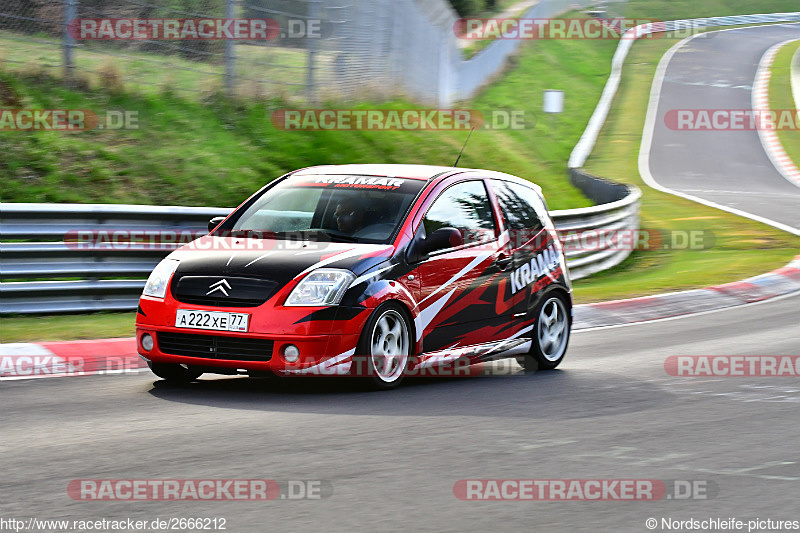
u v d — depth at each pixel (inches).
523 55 5969.5
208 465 688.4
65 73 2086.6
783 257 2497.5
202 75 2288.4
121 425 812.6
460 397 974.4
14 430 790.5
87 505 591.2
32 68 2052.2
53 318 1401.3
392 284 989.8
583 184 3464.6
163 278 983.0
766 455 751.1
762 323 1600.6
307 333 925.8
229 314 938.1
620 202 2500.0
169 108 2150.6
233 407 895.7
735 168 4820.4
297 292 939.3
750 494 644.1
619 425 852.6
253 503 601.6
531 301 1172.5
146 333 976.3
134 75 2187.5
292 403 919.7
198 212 1526.8
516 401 959.6
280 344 924.6
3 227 1376.7
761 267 2293.3
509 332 1143.0
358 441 770.2
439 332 1047.6
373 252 994.1
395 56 2923.2
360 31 2657.5
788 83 6914.4
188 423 823.7
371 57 2753.4
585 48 7150.6
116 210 1453.0
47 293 1411.2
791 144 5447.8
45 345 1156.5
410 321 1013.8
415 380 1077.1
